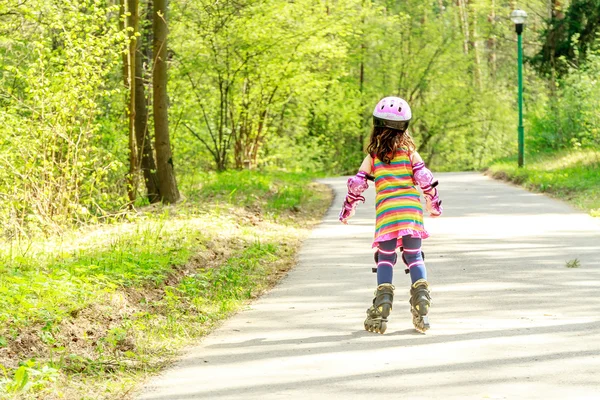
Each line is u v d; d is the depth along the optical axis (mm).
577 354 6184
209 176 25406
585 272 9781
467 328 7156
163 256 10422
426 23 50469
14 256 10406
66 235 13320
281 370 6043
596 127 27094
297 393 5457
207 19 24969
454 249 11938
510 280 9391
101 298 7883
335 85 45188
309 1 28734
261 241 13305
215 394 5527
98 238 12547
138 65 19219
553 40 32781
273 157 36812
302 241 13695
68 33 15375
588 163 24188
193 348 6910
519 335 6836
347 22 30203
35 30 18000
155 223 13992
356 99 48688
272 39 27453
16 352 6367
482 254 11367
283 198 19906
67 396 5625
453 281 9453
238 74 28547
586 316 7492
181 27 25766
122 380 5988
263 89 30391
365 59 49469
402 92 51469
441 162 55438
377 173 7195
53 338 6641
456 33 50312
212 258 11430
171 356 6711
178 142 30031
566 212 16328
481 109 51844
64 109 14773
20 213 14086
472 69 52750
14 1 16750
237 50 27438
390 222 7047
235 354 6602
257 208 17969
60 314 7090
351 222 16266
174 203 18062
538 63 33375
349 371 5934
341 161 51406
